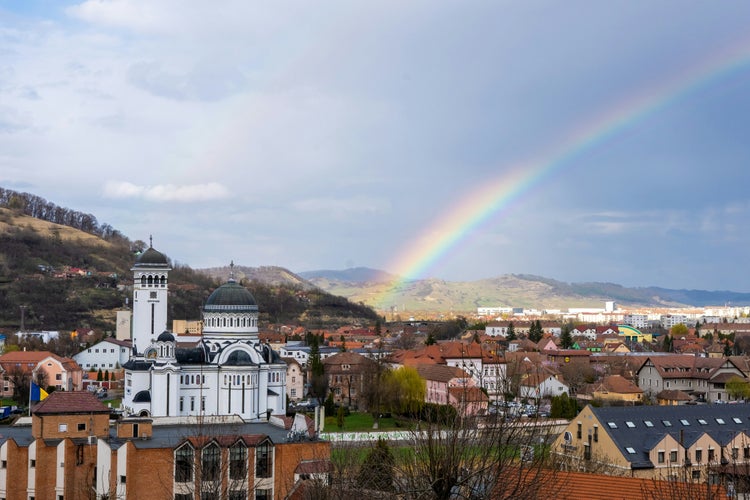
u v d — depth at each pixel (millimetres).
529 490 69125
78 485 138375
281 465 134250
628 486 96188
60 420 143000
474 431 70875
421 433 72812
